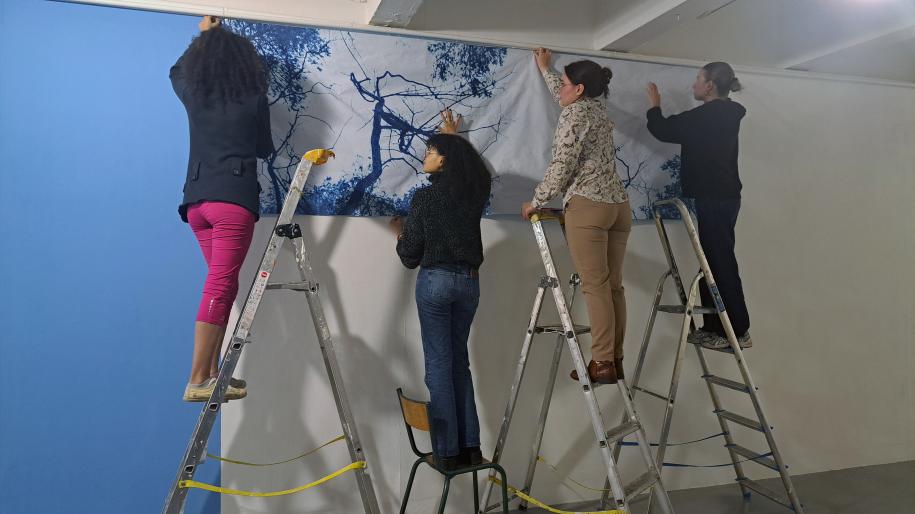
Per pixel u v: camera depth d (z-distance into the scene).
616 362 2.48
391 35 2.64
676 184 3.05
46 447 2.22
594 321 2.34
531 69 2.84
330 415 2.55
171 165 2.39
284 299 2.51
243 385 2.17
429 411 2.14
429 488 2.68
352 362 2.59
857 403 3.44
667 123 3.01
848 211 3.48
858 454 3.42
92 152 2.30
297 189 2.13
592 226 2.37
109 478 2.28
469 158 2.45
